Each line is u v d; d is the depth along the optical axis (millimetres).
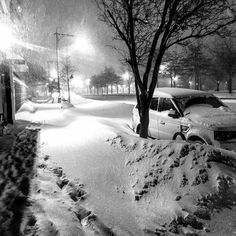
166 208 4742
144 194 5234
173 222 4410
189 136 7781
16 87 26625
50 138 9867
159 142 6371
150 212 4734
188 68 48156
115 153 6762
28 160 7590
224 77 67250
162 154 5969
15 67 20469
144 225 4387
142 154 6270
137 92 7734
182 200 4848
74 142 8453
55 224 4180
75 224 4293
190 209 4629
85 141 8141
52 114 21594
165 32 6812
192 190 5016
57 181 6090
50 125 14219
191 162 5516
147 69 7246
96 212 4734
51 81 59562
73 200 5266
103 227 4262
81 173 6340
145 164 5965
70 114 18531
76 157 7227
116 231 4191
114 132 7785
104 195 5410
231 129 7117
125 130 10664
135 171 5906
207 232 4219
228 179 5078
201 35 6844
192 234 4152
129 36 7250
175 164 5605
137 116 10844
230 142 6996
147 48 7656
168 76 53469
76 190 5621
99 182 5879
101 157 6801
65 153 7695
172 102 8867
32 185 5809
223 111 8180
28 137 10820
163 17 6770
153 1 7113
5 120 14945
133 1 6855
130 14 6898
